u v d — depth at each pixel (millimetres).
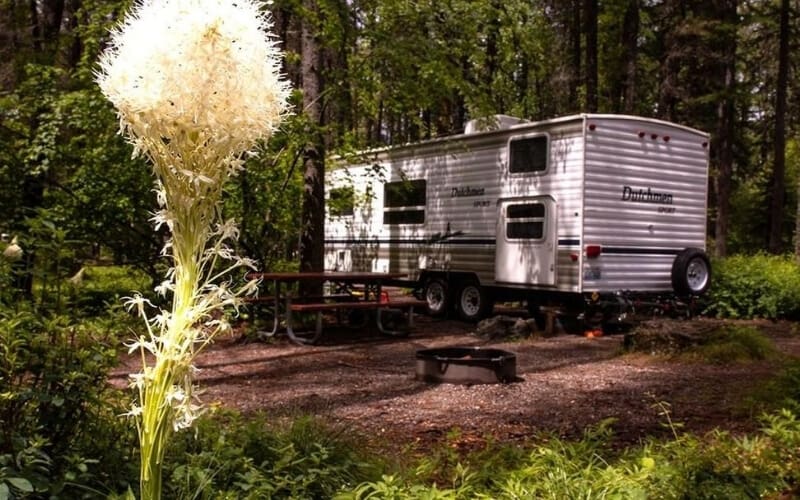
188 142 1527
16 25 11422
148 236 10367
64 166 10125
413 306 10898
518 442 4969
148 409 1555
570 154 10711
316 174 11398
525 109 22234
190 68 1482
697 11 21328
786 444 4078
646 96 24984
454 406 6062
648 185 11172
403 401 6238
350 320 11539
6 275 3033
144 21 1548
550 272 11016
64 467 2773
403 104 11086
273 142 10078
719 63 21406
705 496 3355
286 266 12195
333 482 3490
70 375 2795
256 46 1569
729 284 13320
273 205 11094
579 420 5617
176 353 1564
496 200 11992
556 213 10938
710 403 6156
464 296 12766
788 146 32281
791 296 12828
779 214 20391
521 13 16016
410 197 13945
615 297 10781
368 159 12578
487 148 12203
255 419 4504
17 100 9492
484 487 3648
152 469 1546
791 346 9773
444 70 10641
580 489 3375
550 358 8680
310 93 11008
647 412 5875
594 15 17719
